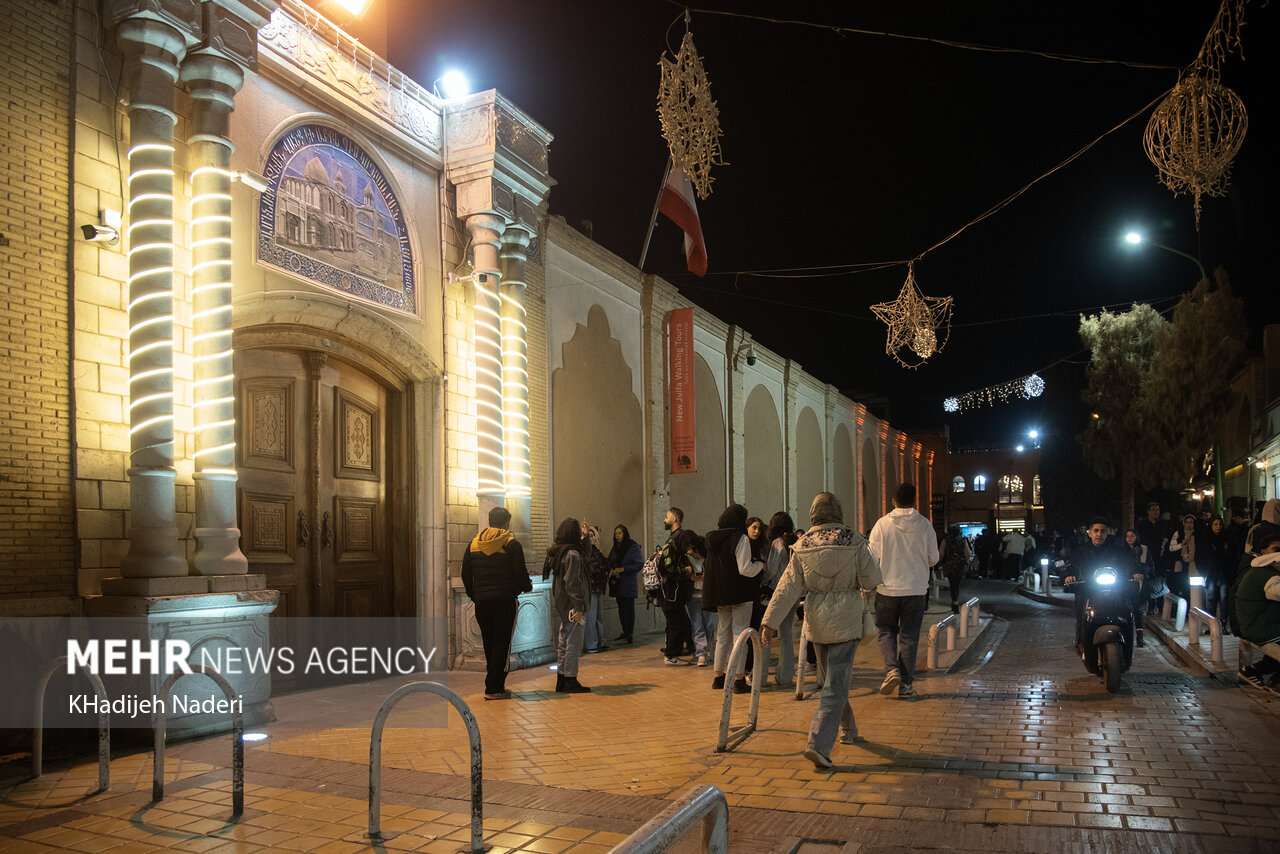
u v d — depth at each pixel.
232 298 8.17
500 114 11.31
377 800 4.57
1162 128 6.22
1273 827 4.41
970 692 8.38
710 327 20.42
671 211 14.82
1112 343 25.11
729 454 21.06
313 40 9.46
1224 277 21.38
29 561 6.53
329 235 9.50
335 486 9.89
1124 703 7.70
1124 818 4.57
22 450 6.55
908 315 12.57
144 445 7.05
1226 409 21.89
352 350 10.01
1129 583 8.88
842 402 31.56
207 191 7.80
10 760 6.11
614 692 8.87
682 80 7.92
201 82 7.78
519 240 11.92
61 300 6.89
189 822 4.78
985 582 33.88
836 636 5.77
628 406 16.59
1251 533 8.45
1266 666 8.35
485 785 5.42
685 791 5.21
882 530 8.23
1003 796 4.98
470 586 8.77
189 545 7.63
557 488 14.03
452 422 11.10
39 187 6.80
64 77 7.03
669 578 10.93
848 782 5.30
